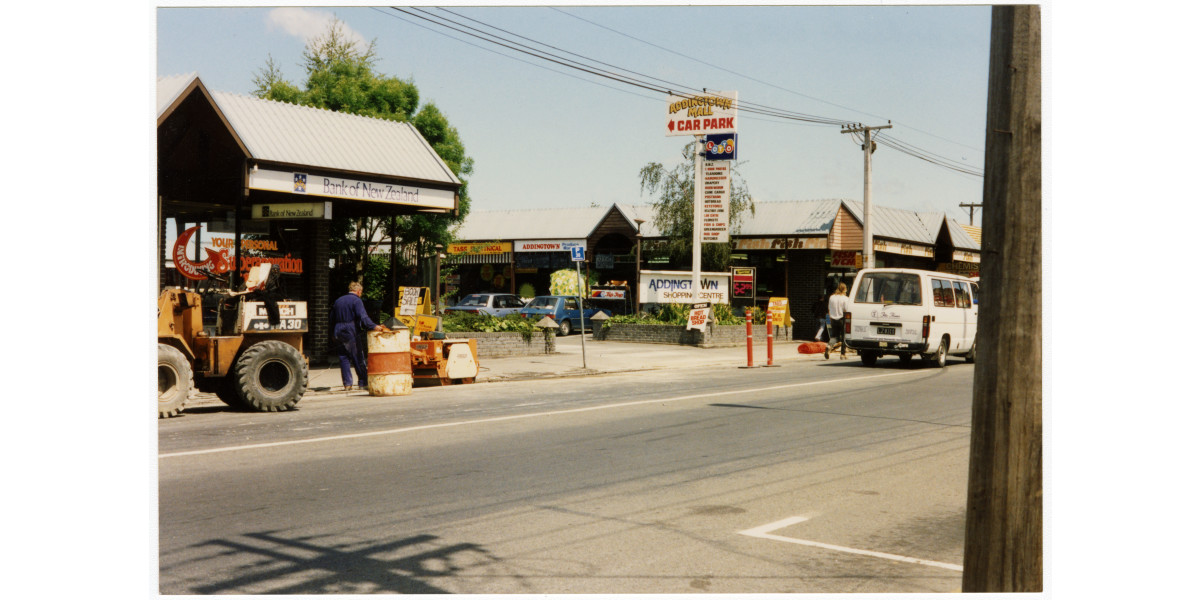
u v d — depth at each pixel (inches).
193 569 222.7
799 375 761.0
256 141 703.7
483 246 1710.1
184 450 378.9
